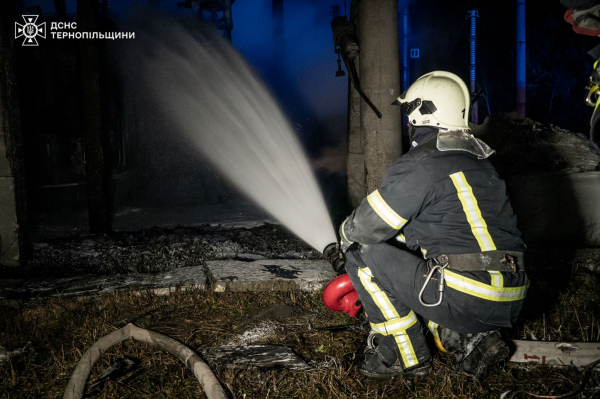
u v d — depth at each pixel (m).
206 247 5.39
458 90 2.46
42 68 9.45
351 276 2.64
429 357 2.62
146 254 5.14
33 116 9.48
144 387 2.59
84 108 6.00
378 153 4.77
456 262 2.29
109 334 2.95
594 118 2.13
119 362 2.78
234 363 2.79
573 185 4.57
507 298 2.29
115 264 4.79
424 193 2.31
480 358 2.50
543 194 4.61
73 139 9.72
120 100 9.66
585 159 4.91
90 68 5.95
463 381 2.55
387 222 2.33
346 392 2.52
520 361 2.74
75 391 2.42
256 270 4.23
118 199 9.67
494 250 2.28
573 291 3.66
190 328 3.28
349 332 3.17
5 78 4.49
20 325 3.28
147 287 3.87
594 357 2.72
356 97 5.44
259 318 3.44
